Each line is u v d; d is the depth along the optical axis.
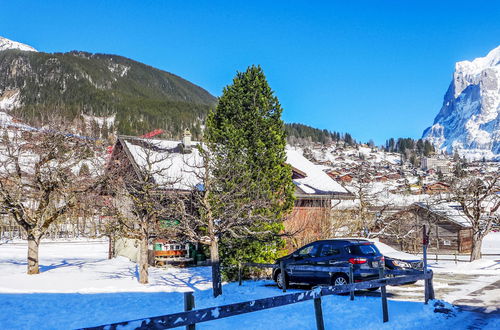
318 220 27.67
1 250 37.09
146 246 19.00
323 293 8.71
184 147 28.23
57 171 21.72
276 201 19.19
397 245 41.91
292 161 34.22
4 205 21.22
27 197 22.95
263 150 18.94
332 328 9.88
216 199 16.28
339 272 14.73
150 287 17.44
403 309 11.77
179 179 17.88
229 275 19.14
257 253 19.45
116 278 20.36
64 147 22.61
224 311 6.67
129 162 24.55
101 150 24.61
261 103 19.56
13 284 18.16
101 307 13.38
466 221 43.41
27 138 22.08
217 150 18.09
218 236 16.30
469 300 13.88
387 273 14.10
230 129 18.59
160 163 25.17
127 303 14.03
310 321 10.57
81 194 21.58
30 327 10.81
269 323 10.52
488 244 54.47
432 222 43.12
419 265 19.11
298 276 16.03
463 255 40.34
